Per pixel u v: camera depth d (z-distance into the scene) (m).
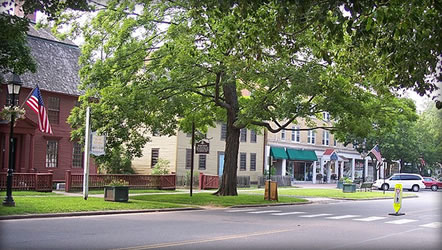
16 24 18.36
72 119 25.97
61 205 19.22
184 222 16.28
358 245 12.09
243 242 11.98
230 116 28.81
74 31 25.52
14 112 19.06
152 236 12.60
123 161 39.09
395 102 27.17
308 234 13.94
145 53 25.44
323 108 24.38
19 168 33.25
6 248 10.24
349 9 11.77
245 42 15.16
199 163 45.47
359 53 16.84
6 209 17.06
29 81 34.12
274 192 27.78
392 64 14.06
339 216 20.47
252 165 51.44
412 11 11.91
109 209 19.41
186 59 23.92
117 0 24.48
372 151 43.75
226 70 23.55
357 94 25.38
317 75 23.25
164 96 26.23
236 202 25.19
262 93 26.20
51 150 35.97
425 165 68.88
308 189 42.50
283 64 23.25
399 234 14.74
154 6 24.30
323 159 61.03
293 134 57.72
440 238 13.98
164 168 40.75
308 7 11.98
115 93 25.33
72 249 10.27
